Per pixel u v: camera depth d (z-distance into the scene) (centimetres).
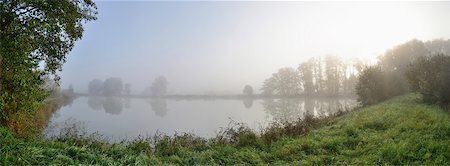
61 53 1516
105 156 1038
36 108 1538
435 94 2033
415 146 988
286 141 1325
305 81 10369
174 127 2706
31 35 1327
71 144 1174
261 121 3036
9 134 862
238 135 1509
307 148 1202
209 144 1421
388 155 972
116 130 2528
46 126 2356
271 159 1147
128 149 1248
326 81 9988
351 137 1289
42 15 1345
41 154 845
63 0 1374
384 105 2445
